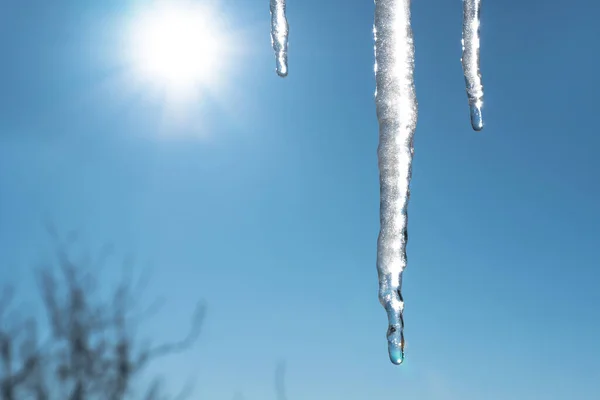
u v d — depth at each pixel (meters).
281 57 0.77
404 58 0.70
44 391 2.08
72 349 2.15
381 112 0.70
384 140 0.70
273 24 0.78
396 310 0.68
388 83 0.70
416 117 0.70
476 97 0.76
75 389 2.12
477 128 0.75
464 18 0.77
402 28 0.70
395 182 0.69
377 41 0.71
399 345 0.67
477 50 0.76
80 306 2.21
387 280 0.68
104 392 2.18
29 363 2.06
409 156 0.69
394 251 0.69
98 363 2.19
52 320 2.15
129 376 2.21
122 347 2.23
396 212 0.69
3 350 2.03
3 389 2.01
